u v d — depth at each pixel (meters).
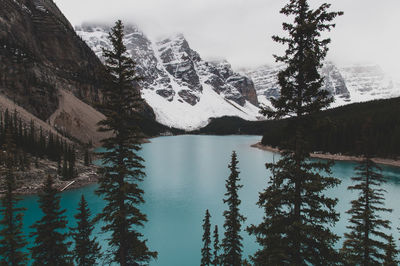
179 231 44.78
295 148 12.49
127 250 17.58
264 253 13.32
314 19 11.34
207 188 73.00
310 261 12.20
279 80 12.30
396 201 58.31
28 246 35.34
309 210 12.27
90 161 88.38
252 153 150.75
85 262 23.41
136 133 16.50
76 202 56.09
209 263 28.20
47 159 81.06
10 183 18.70
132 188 15.96
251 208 55.91
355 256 18.73
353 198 60.91
